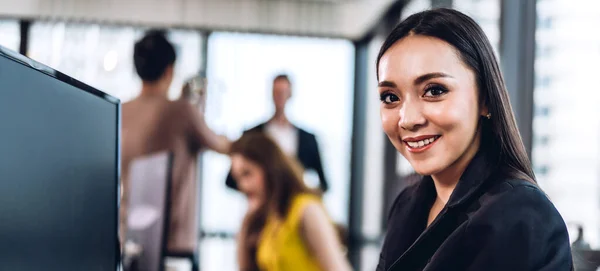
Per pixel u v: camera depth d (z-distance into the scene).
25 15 6.74
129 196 2.30
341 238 3.60
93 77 6.75
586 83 2.51
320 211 2.38
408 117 0.85
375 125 6.58
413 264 0.87
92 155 0.94
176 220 3.40
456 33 0.85
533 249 0.77
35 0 6.73
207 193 6.50
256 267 2.42
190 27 6.82
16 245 0.74
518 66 3.13
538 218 0.78
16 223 0.74
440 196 0.93
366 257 6.42
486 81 0.86
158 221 2.08
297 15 6.92
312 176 5.40
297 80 6.90
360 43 7.01
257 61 6.86
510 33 3.18
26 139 0.77
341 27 6.91
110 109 1.01
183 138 3.59
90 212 0.94
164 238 2.06
